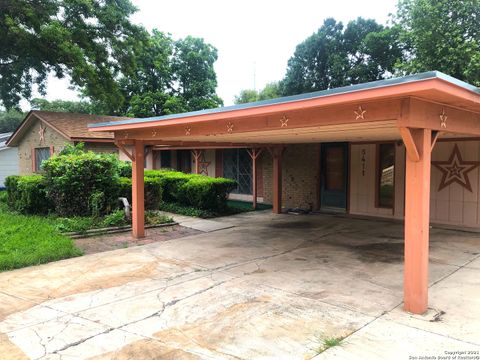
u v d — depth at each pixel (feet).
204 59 90.63
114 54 64.90
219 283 16.93
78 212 31.01
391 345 11.02
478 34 38.91
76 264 20.11
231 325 12.59
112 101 65.87
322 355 10.52
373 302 14.42
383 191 33.37
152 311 13.89
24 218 30.48
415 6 41.24
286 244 24.34
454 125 14.58
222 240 25.81
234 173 48.67
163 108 80.89
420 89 10.41
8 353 10.91
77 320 13.16
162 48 86.07
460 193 28.66
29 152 57.26
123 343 11.44
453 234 26.40
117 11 62.18
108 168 31.48
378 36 75.77
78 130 48.70
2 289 16.37
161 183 37.37
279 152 37.04
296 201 39.52
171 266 19.71
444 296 14.97
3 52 56.29
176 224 31.45
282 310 13.75
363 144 34.17
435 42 40.63
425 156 12.97
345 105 13.20
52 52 55.93
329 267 19.10
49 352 10.94
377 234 26.84
